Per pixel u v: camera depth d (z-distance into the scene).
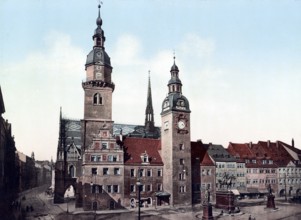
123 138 82.50
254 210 70.88
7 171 87.56
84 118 80.81
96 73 82.06
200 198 83.00
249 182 95.56
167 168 78.81
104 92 82.69
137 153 80.00
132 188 75.44
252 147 102.25
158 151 83.88
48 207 77.25
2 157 77.69
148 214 66.06
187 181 78.69
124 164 75.06
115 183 73.50
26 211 70.19
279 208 74.25
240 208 74.00
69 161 88.94
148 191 77.31
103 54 83.50
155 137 109.06
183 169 78.50
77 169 87.69
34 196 106.00
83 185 71.50
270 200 72.81
